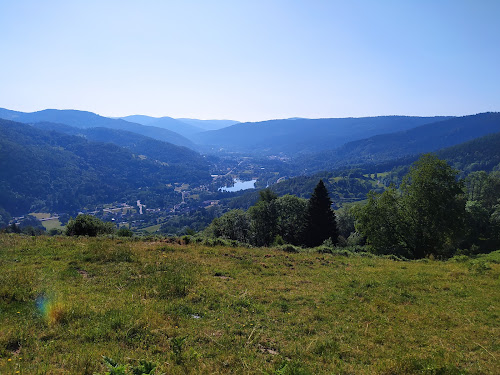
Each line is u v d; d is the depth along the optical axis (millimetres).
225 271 14500
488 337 8797
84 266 13328
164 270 13695
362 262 19047
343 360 7293
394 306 11125
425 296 12414
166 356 6699
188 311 9500
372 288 13273
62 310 8234
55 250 15547
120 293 10445
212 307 10070
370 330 9094
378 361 7297
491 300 11867
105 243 18016
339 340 8359
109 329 7602
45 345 6707
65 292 9953
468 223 45688
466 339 8648
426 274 15750
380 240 32469
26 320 7793
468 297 12234
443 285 13695
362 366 7023
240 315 9602
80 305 8867
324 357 7293
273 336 8344
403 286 13688
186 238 21906
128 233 26344
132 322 8055
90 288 10641
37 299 9148
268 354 7340
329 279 14531
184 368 6301
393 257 22938
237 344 7691
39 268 12492
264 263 16875
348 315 10258
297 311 10328
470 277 15180
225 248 20172
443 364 6930
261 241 54031
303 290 12609
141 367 5543
